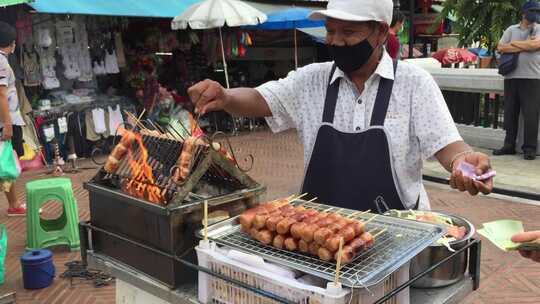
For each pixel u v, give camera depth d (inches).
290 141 457.1
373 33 82.2
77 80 392.2
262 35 546.0
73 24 369.7
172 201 75.2
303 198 93.4
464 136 383.9
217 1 360.2
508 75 327.0
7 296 150.5
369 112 86.1
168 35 440.5
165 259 77.9
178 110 436.1
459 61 444.8
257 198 87.0
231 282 66.4
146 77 421.1
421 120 82.9
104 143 392.2
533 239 68.2
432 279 73.2
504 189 273.0
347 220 68.8
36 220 200.2
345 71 85.7
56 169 339.9
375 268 61.5
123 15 358.6
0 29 216.1
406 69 84.4
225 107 91.0
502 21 369.4
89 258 93.1
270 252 69.2
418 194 89.4
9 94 225.8
